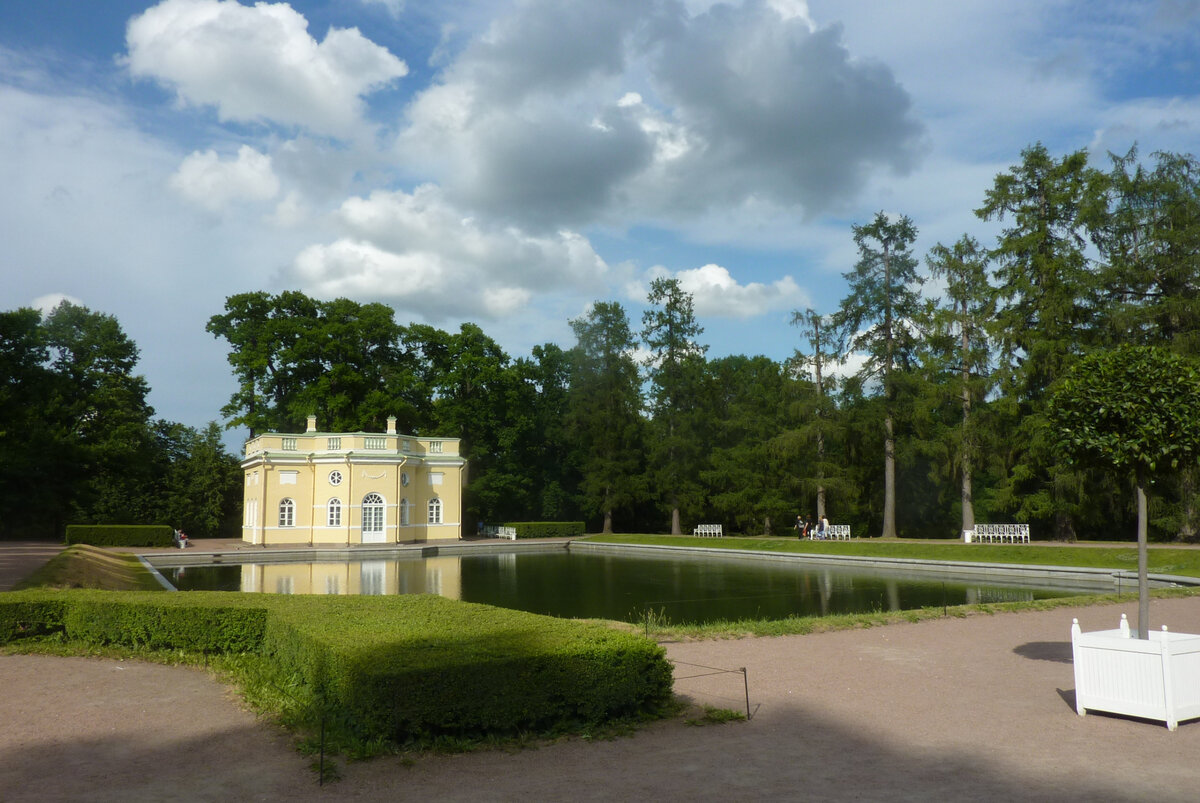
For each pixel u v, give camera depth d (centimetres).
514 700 752
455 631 903
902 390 3969
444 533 4872
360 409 5112
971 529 3634
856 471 4491
